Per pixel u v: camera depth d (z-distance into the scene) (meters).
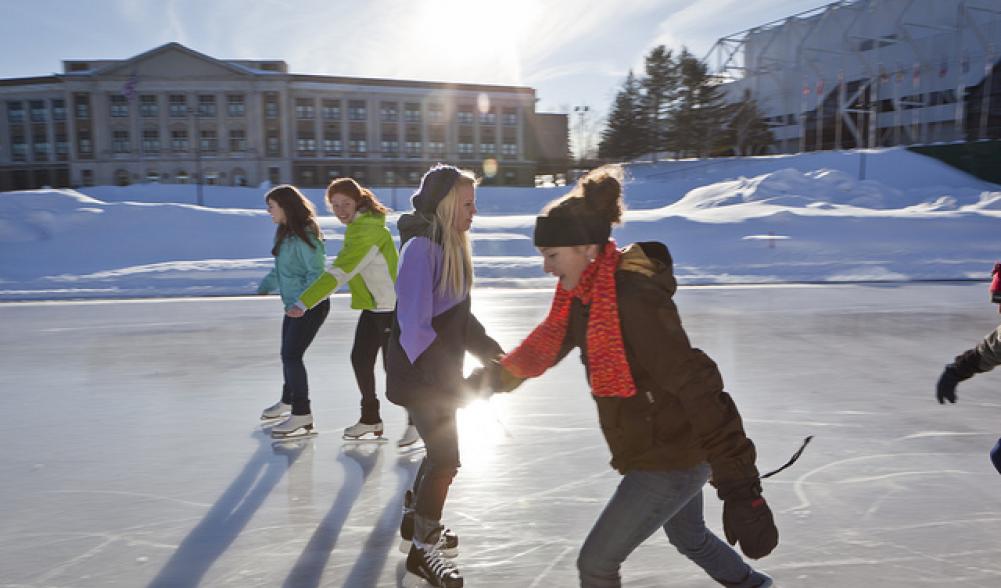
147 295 13.55
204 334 9.10
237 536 3.38
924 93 59.25
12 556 3.18
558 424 5.20
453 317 2.86
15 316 10.76
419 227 2.84
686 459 1.91
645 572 2.97
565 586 2.89
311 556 3.17
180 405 5.77
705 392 1.78
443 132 79.00
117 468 4.32
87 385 6.44
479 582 2.92
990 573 2.96
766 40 75.62
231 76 72.69
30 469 4.31
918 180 46.72
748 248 19.08
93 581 2.94
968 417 5.35
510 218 27.89
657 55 71.56
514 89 80.69
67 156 74.88
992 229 21.14
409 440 4.68
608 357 1.85
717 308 11.18
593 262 1.92
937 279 15.66
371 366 4.75
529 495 3.87
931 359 7.43
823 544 3.25
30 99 74.69
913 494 3.86
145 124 73.38
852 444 4.72
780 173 33.56
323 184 76.00
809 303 11.77
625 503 1.96
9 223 19.16
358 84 75.94
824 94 67.75
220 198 48.91
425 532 2.87
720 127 70.38
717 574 2.22
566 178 84.56
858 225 21.16
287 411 5.40
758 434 4.95
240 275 15.77
